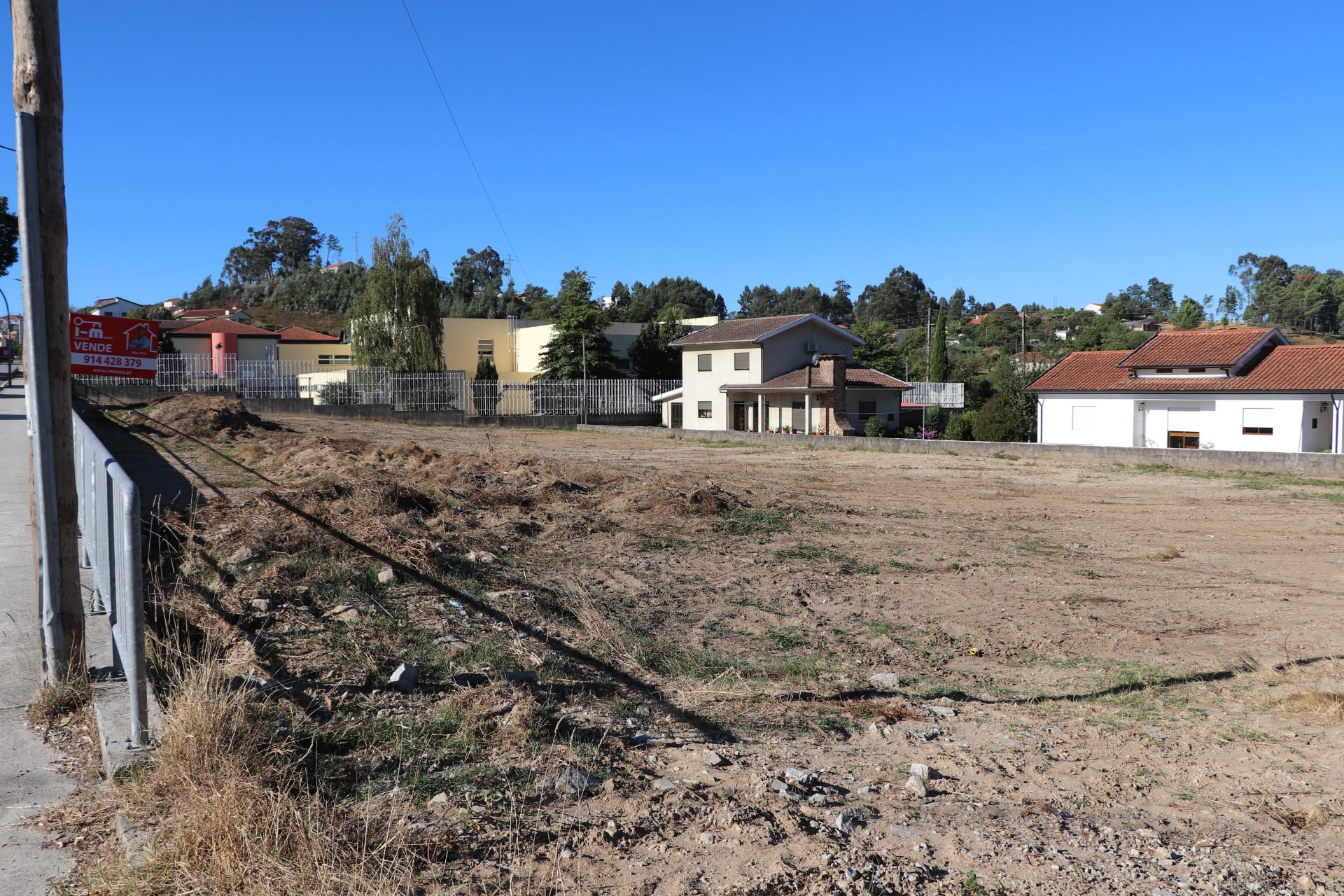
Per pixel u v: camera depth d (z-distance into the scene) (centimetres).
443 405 4194
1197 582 1077
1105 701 641
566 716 514
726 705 582
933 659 741
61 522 497
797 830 383
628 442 3369
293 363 5388
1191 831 421
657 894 321
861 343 4547
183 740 387
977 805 438
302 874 302
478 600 778
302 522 936
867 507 1659
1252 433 3117
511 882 321
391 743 447
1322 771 507
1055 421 3597
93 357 985
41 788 396
